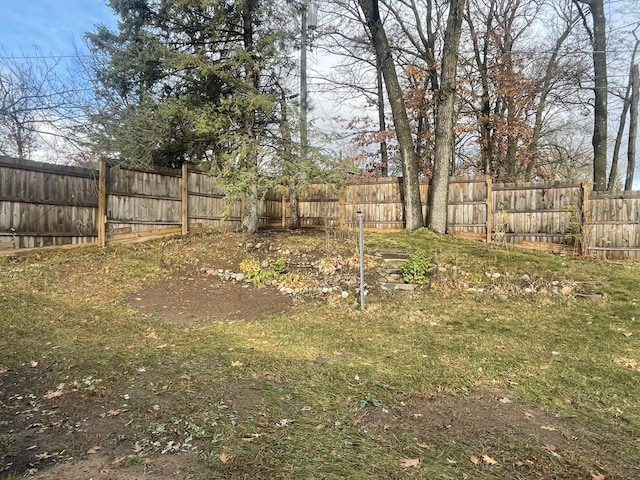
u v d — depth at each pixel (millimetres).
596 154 12633
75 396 3406
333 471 2424
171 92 11875
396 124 12031
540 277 7648
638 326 5480
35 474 2371
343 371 3984
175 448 2654
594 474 2459
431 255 9055
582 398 3496
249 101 9992
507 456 2629
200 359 4258
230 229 13031
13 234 8141
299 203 14578
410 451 2664
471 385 3717
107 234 9844
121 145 9719
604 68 12570
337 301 6641
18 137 9086
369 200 13250
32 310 5684
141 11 11484
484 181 11508
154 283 7496
